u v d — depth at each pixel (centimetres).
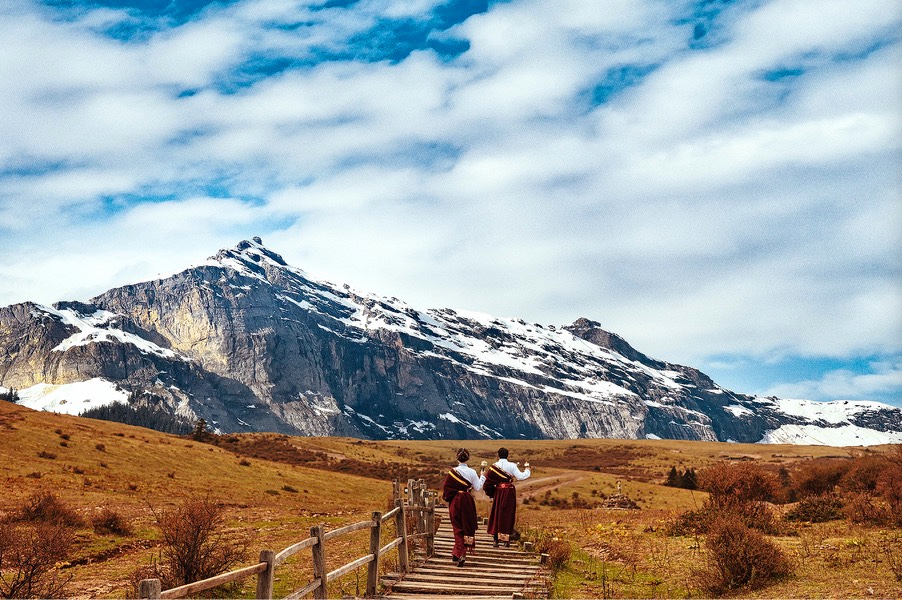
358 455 11675
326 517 3303
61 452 4916
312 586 933
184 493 4084
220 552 1514
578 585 1438
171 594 604
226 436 11262
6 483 3322
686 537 2142
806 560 1478
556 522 3250
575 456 19700
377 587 1228
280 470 6431
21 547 1345
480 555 1695
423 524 1739
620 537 2256
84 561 1742
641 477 13212
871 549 1526
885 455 2997
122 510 2892
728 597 1276
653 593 1357
